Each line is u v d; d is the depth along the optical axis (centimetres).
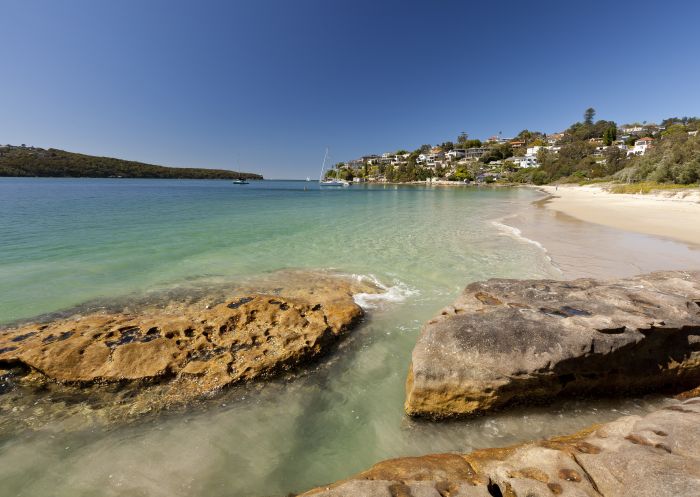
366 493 300
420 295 951
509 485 310
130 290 969
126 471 408
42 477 398
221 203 4028
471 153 17488
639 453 315
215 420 492
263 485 399
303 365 616
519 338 518
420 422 496
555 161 11819
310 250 1467
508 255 1359
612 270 1148
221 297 915
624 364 512
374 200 4959
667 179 4953
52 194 4728
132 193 5625
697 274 782
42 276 1071
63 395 521
